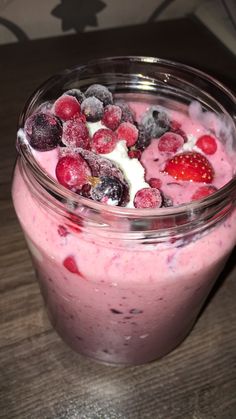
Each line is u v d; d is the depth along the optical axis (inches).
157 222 5.7
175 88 8.0
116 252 6.1
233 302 8.8
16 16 12.3
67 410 7.5
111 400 7.6
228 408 7.6
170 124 7.6
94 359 8.1
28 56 12.0
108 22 13.2
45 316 8.3
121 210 5.5
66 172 6.0
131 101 8.2
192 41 12.8
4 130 10.4
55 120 6.6
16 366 7.8
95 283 6.3
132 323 7.1
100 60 7.7
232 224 6.7
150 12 13.4
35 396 7.5
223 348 8.3
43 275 7.1
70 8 12.6
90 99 7.0
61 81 7.3
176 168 6.8
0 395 7.5
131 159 6.7
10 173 9.8
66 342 8.1
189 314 7.6
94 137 6.6
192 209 5.7
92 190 6.0
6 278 8.6
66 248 6.2
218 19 13.2
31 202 6.6
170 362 8.1
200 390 7.7
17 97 11.1
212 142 7.4
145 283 6.2
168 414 7.5
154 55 12.4
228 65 12.3
